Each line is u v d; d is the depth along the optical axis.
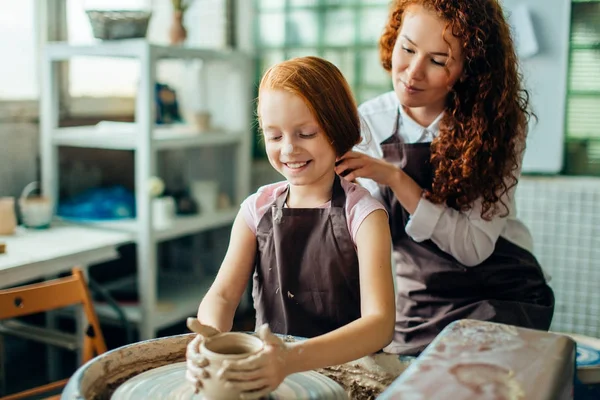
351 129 1.11
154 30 3.39
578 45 2.60
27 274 2.18
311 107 1.03
